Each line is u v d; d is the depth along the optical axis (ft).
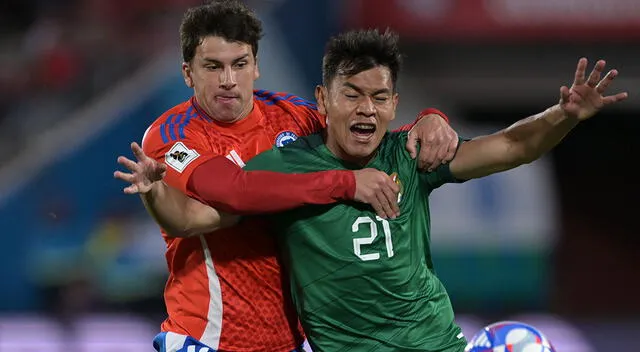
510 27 179.01
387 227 63.36
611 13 179.52
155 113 182.80
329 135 64.90
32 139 187.93
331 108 62.34
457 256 169.27
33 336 148.25
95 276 168.45
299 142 65.72
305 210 63.52
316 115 70.33
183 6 203.00
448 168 64.39
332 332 64.59
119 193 179.32
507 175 171.73
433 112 66.64
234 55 64.28
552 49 183.42
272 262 66.33
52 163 179.42
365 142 62.34
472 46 183.73
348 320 64.13
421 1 177.58
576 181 217.15
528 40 179.63
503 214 170.50
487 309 169.89
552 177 201.05
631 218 215.51
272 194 61.26
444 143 64.18
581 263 214.28
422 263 65.10
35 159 180.45
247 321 66.33
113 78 195.42
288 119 69.00
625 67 183.42
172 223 60.75
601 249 214.69
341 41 62.13
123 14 204.64
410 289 64.08
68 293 168.76
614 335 164.14
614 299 212.43
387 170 64.64
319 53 175.42
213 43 64.03
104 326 153.89
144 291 166.40
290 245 64.44
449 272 169.37
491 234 169.37
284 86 172.65
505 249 169.37
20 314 170.71
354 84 61.11
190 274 66.80
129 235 171.22
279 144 67.62
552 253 194.70
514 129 62.69
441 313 65.51
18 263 173.68
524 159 62.85
